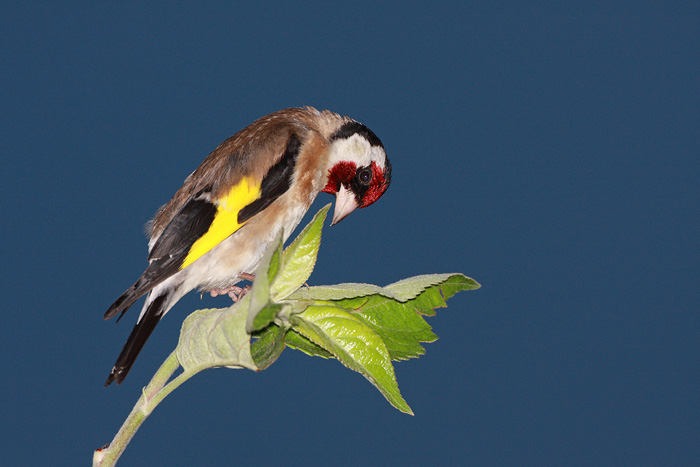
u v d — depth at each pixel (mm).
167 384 3080
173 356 3082
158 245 3148
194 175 3168
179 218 3152
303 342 3088
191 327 3078
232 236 3160
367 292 3080
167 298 3150
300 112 3191
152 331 3145
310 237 3076
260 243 3164
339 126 3195
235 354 3074
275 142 3170
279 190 3166
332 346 3076
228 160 3164
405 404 3074
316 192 3182
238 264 3160
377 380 3074
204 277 3156
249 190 3160
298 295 3078
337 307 3078
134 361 3133
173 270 3146
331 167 3188
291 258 3076
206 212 3156
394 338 3094
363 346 3076
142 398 3080
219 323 3074
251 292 2965
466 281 3094
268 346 3082
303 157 3174
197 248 3150
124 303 3131
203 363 3078
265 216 3164
